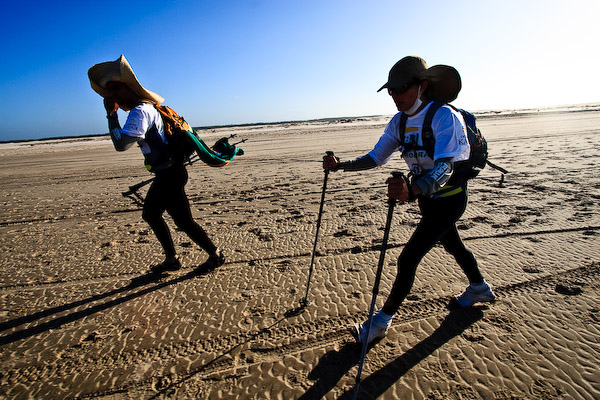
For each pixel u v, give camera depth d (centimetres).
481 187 639
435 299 277
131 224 544
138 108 278
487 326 240
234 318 270
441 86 218
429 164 209
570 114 3281
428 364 210
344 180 805
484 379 197
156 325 267
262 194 708
